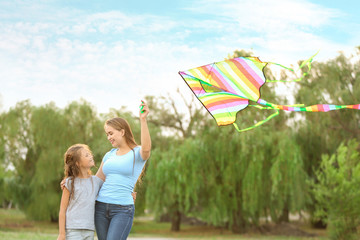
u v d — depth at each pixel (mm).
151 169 22859
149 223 35031
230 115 2566
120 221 3781
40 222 27797
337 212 15438
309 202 21578
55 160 24250
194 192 22109
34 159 28141
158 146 24656
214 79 2596
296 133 21844
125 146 3973
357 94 20359
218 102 2582
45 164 24391
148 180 22859
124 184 3859
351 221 15297
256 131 21125
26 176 28328
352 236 15148
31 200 26781
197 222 33312
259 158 21047
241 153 21219
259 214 23109
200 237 21750
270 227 24312
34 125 24672
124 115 24188
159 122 29438
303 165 21453
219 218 22656
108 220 3869
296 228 23828
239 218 23812
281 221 24828
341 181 15297
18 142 27672
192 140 22875
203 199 23203
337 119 20844
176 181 22375
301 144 22062
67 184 3889
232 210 23125
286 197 21547
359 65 21312
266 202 21828
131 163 3850
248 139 21109
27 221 28312
